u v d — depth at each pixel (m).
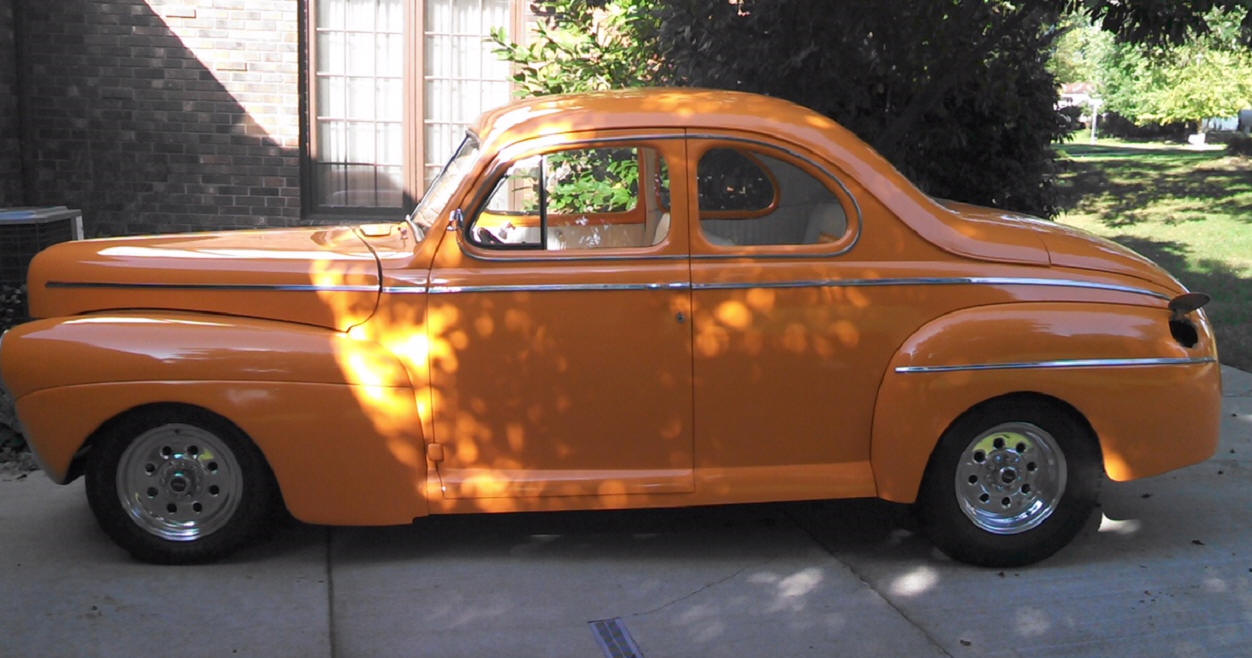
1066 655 4.16
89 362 4.59
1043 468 4.90
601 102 4.98
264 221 10.16
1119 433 4.80
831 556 5.07
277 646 4.15
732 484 4.82
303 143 10.21
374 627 4.34
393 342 4.75
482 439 4.78
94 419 4.61
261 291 4.78
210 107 9.96
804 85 7.28
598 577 4.82
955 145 8.92
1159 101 34.97
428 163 10.48
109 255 4.91
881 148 7.82
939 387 4.71
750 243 4.82
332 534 5.25
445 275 4.74
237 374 4.61
